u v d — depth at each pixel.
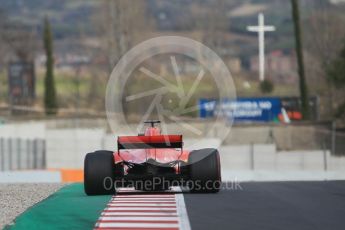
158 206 42.00
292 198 45.81
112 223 36.00
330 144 144.88
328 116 193.38
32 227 35.41
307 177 100.00
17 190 55.47
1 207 44.19
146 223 35.84
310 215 38.03
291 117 170.38
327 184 58.59
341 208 40.72
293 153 131.62
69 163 132.75
